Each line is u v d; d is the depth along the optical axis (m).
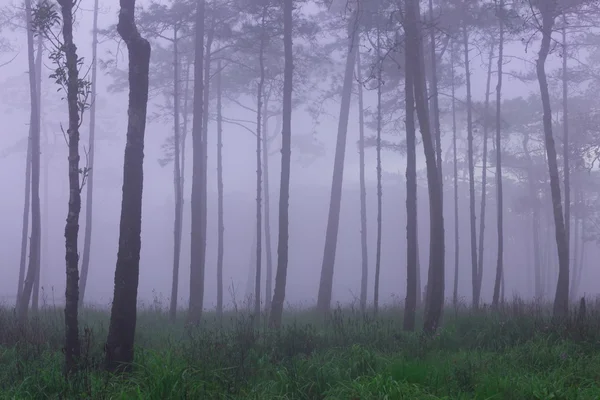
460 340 13.70
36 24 10.70
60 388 8.50
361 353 10.55
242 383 8.88
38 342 12.10
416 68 17.81
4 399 8.09
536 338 12.56
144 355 10.22
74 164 10.29
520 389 8.87
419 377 9.29
